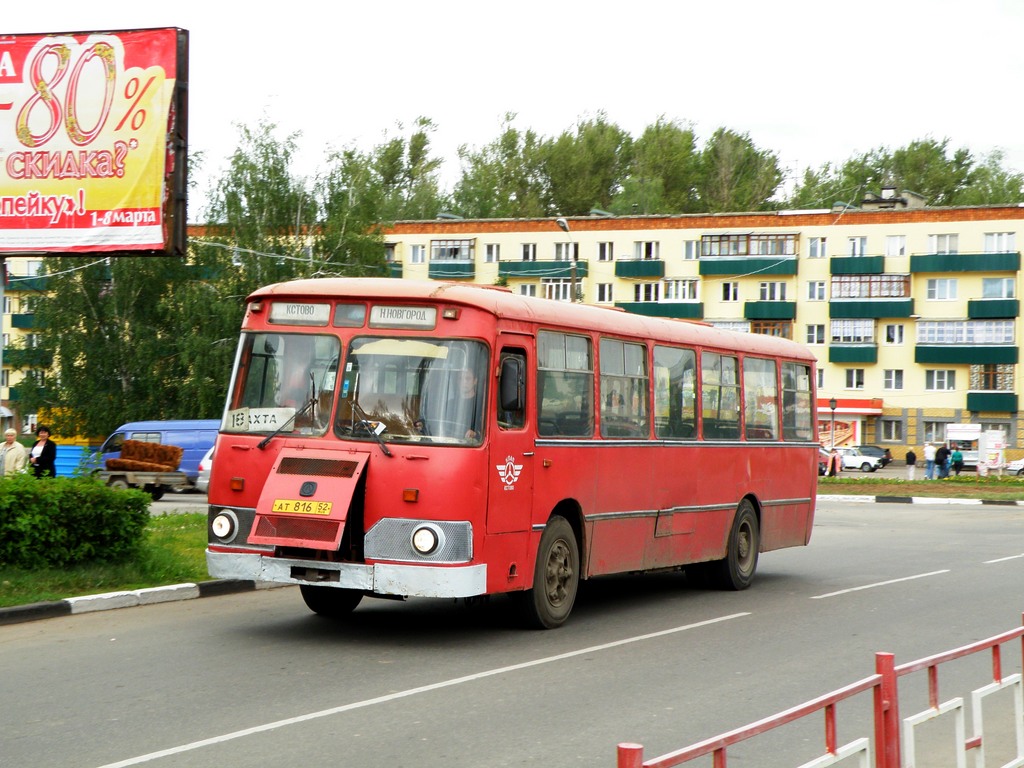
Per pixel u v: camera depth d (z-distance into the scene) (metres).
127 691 8.72
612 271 77.38
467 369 10.82
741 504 16.28
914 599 15.12
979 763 5.33
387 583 10.44
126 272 51.62
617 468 13.21
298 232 53.84
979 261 71.75
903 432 75.06
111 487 14.16
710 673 9.96
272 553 10.73
